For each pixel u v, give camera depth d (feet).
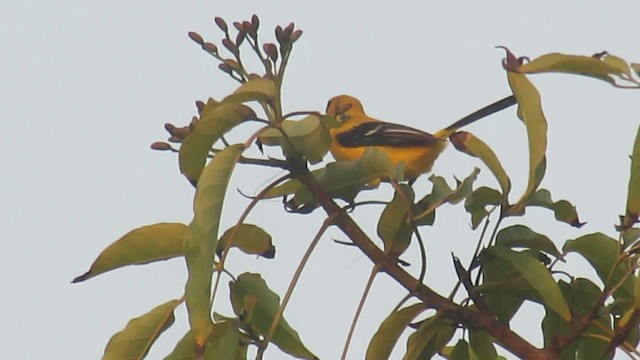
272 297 25.64
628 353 25.59
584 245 26.81
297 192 26.27
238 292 25.70
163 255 25.94
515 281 26.66
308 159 24.61
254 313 25.64
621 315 26.94
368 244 25.64
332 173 25.72
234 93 23.03
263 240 26.48
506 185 25.40
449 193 25.49
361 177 25.71
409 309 26.11
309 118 24.57
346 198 25.90
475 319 26.25
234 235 23.84
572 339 26.12
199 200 22.59
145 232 25.75
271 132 24.52
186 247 22.35
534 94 24.52
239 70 25.75
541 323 27.73
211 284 22.29
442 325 26.40
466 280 26.25
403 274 25.70
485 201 26.91
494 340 27.43
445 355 29.89
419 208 25.80
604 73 23.32
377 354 26.50
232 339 25.09
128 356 25.21
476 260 26.35
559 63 23.49
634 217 24.45
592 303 27.48
